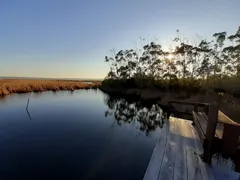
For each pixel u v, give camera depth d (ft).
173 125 22.16
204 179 10.85
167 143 16.35
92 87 166.09
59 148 24.70
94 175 17.63
